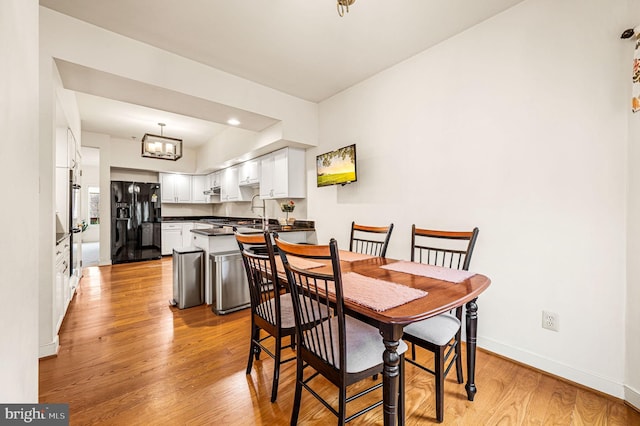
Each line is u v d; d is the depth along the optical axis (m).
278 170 3.97
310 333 1.25
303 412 1.47
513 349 1.94
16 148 0.75
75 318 2.71
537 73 1.83
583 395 1.58
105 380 1.72
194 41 2.35
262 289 1.73
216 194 6.54
